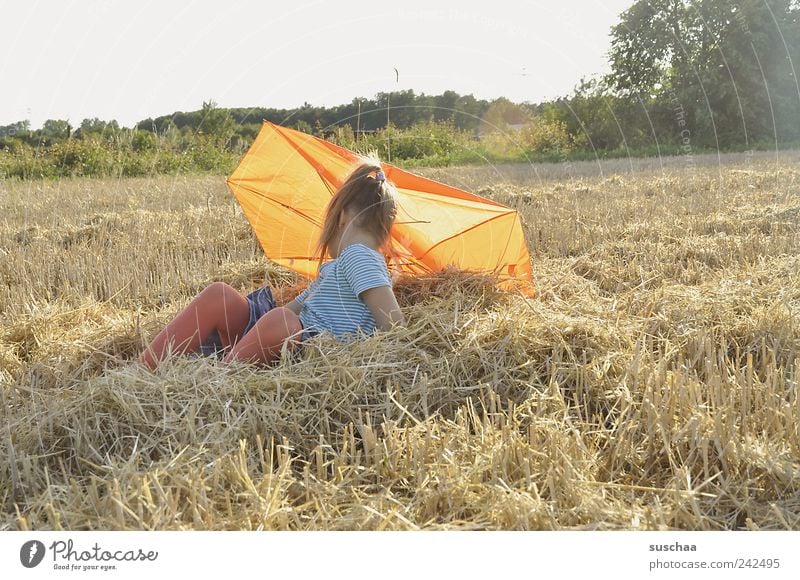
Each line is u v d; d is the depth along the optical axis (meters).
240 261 6.37
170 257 6.29
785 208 8.30
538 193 11.14
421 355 3.15
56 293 5.51
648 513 2.21
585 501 2.23
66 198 11.46
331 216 3.55
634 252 6.46
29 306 4.80
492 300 3.96
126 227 8.00
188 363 3.04
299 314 3.49
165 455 2.54
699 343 3.49
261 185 4.45
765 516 2.29
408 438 2.56
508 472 2.45
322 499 2.30
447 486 2.29
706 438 2.50
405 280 4.26
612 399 3.01
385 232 3.54
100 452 2.64
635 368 3.06
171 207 10.33
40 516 2.27
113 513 2.20
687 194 11.23
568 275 5.11
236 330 3.46
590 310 3.96
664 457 2.59
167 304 5.04
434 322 3.47
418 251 4.47
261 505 2.21
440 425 2.77
